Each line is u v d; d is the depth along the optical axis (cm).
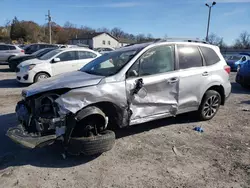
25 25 6812
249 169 348
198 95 500
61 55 975
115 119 390
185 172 338
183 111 483
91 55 1035
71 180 316
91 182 312
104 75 398
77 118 336
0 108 629
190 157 381
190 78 475
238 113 624
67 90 346
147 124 520
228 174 335
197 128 496
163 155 386
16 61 1412
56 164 355
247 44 6103
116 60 427
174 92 452
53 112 344
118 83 381
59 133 333
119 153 390
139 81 398
